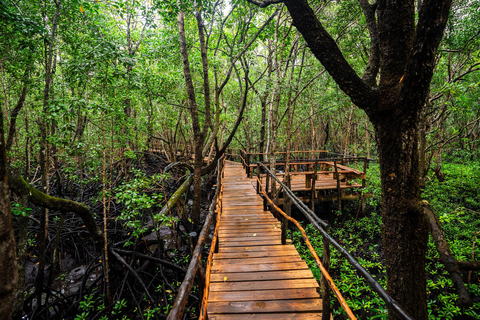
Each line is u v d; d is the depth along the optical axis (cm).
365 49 884
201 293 285
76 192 1082
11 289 144
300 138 2039
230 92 1575
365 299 495
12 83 750
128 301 537
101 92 642
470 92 807
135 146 1266
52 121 491
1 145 137
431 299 495
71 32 677
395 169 266
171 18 615
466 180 1012
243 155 1427
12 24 429
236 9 878
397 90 253
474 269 172
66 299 533
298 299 295
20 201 394
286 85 826
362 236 769
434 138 1098
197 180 722
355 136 1761
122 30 1110
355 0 736
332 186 920
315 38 265
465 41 734
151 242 642
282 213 437
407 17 247
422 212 239
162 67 959
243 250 429
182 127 1487
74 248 760
